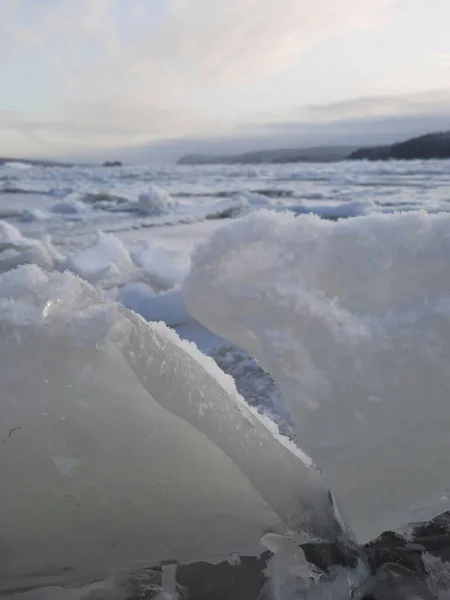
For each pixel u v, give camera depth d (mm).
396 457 1179
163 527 1324
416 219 1345
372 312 1265
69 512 1276
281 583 1341
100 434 1273
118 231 9258
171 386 1280
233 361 3043
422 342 1203
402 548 1425
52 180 24531
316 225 1357
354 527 1226
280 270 1287
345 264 1300
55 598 1307
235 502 1343
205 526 1345
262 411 2361
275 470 1323
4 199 15742
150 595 1313
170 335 1601
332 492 1271
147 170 32625
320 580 1350
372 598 1345
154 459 1297
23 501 1253
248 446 1309
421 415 1178
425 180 20781
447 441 1177
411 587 1350
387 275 1288
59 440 1259
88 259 5484
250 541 1380
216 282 1283
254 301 1249
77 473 1264
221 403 1310
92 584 1326
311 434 1185
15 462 1242
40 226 9984
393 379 1185
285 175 27125
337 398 1184
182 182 23547
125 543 1317
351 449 1178
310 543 1379
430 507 1218
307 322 1220
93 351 1299
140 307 4035
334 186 18578
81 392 1279
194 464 1315
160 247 5973
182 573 1357
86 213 11883
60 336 1308
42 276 1441
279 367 1206
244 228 1349
